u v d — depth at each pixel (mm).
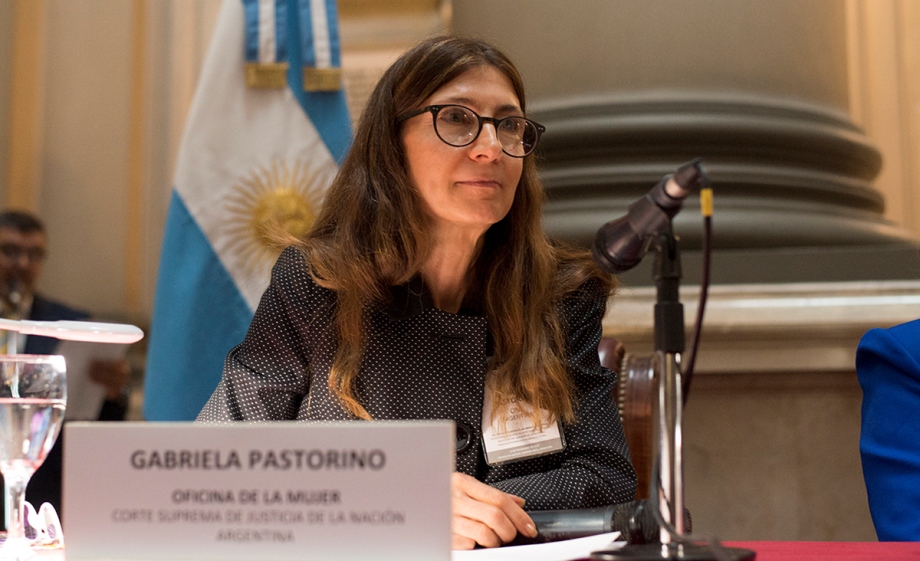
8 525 1711
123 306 7184
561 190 4793
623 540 1843
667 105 4730
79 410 5168
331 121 4605
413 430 1377
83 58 7410
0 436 1677
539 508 2242
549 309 2654
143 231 7246
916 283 4461
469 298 2697
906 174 5562
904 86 5609
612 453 2467
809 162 4848
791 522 4438
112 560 1400
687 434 4539
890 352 2703
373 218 2592
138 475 1414
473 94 2498
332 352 2529
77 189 7332
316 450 1388
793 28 4910
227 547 1386
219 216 4480
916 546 1804
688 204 4766
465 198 2439
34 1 7445
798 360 4406
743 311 4449
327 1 4695
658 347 1603
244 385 2535
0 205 7281
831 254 4594
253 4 4637
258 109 4594
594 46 4891
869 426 2682
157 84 7348
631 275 4715
